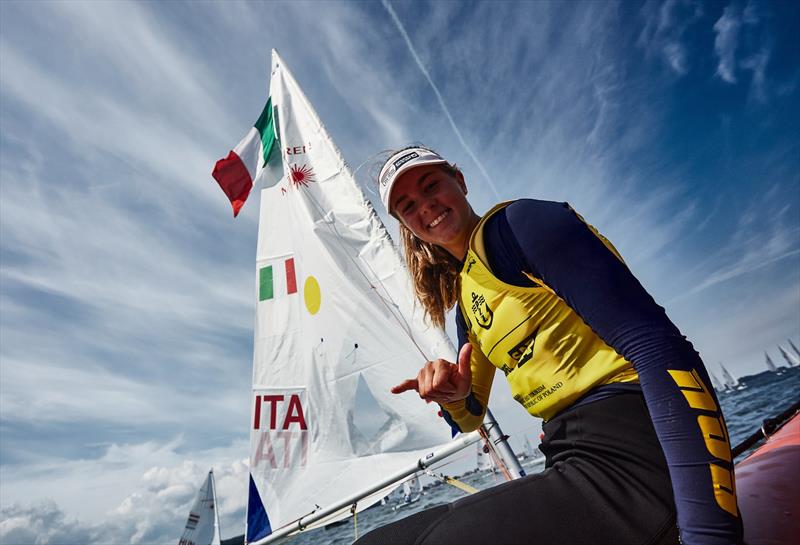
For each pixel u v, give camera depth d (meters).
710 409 0.69
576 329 0.94
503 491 0.88
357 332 4.80
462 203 1.23
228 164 6.28
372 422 4.57
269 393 5.12
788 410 1.75
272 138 6.14
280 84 6.26
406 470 4.07
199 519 16.16
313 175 5.47
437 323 1.68
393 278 4.64
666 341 0.73
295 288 5.36
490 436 3.65
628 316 0.77
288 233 5.61
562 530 0.77
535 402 1.03
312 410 4.87
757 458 1.33
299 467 4.74
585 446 0.88
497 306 1.02
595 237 0.85
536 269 0.90
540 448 1.06
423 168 1.21
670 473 0.73
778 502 0.94
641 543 0.75
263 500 4.72
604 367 0.90
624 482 0.81
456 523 0.83
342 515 4.48
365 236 4.90
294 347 5.18
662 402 0.72
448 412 1.49
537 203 0.92
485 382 1.49
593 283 0.80
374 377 4.64
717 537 0.65
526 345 1.00
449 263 1.49
